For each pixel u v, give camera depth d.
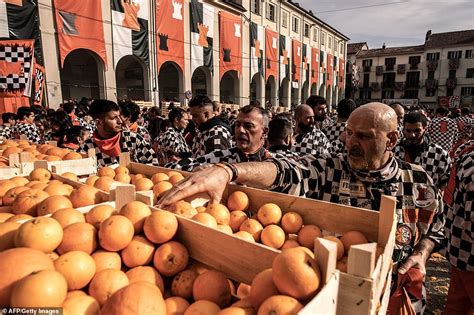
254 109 2.89
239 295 1.11
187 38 16.41
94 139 3.67
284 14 26.44
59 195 1.55
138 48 13.88
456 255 2.20
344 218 1.48
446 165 3.31
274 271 0.90
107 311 0.86
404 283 1.78
